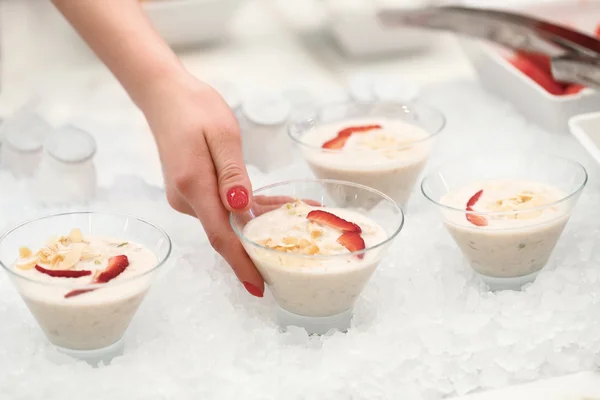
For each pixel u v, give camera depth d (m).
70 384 0.70
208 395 0.69
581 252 0.80
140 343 0.74
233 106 0.96
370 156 0.87
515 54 1.05
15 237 0.75
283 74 1.16
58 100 1.10
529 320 0.74
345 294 0.73
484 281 0.80
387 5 1.18
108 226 0.77
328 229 0.76
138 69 0.83
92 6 0.84
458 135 0.99
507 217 0.76
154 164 0.96
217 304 0.77
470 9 1.01
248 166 0.93
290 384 0.70
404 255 0.82
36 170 0.94
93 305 0.70
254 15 1.39
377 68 1.18
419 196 0.91
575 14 1.11
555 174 0.82
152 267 0.73
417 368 0.71
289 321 0.76
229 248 0.76
